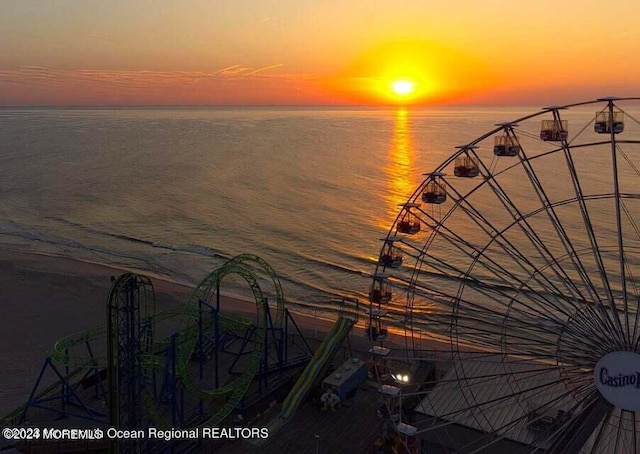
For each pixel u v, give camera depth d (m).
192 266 77.25
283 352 46.53
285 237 89.19
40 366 46.94
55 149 198.88
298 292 67.88
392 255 33.56
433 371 42.50
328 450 33.88
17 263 76.06
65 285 67.50
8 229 95.25
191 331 39.69
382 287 33.53
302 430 35.81
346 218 100.12
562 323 26.50
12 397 41.53
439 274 70.69
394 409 32.53
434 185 32.84
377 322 33.97
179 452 32.94
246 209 107.62
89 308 60.78
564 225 90.06
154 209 108.19
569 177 133.50
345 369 40.72
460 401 31.81
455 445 30.08
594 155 171.50
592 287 26.98
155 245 86.44
